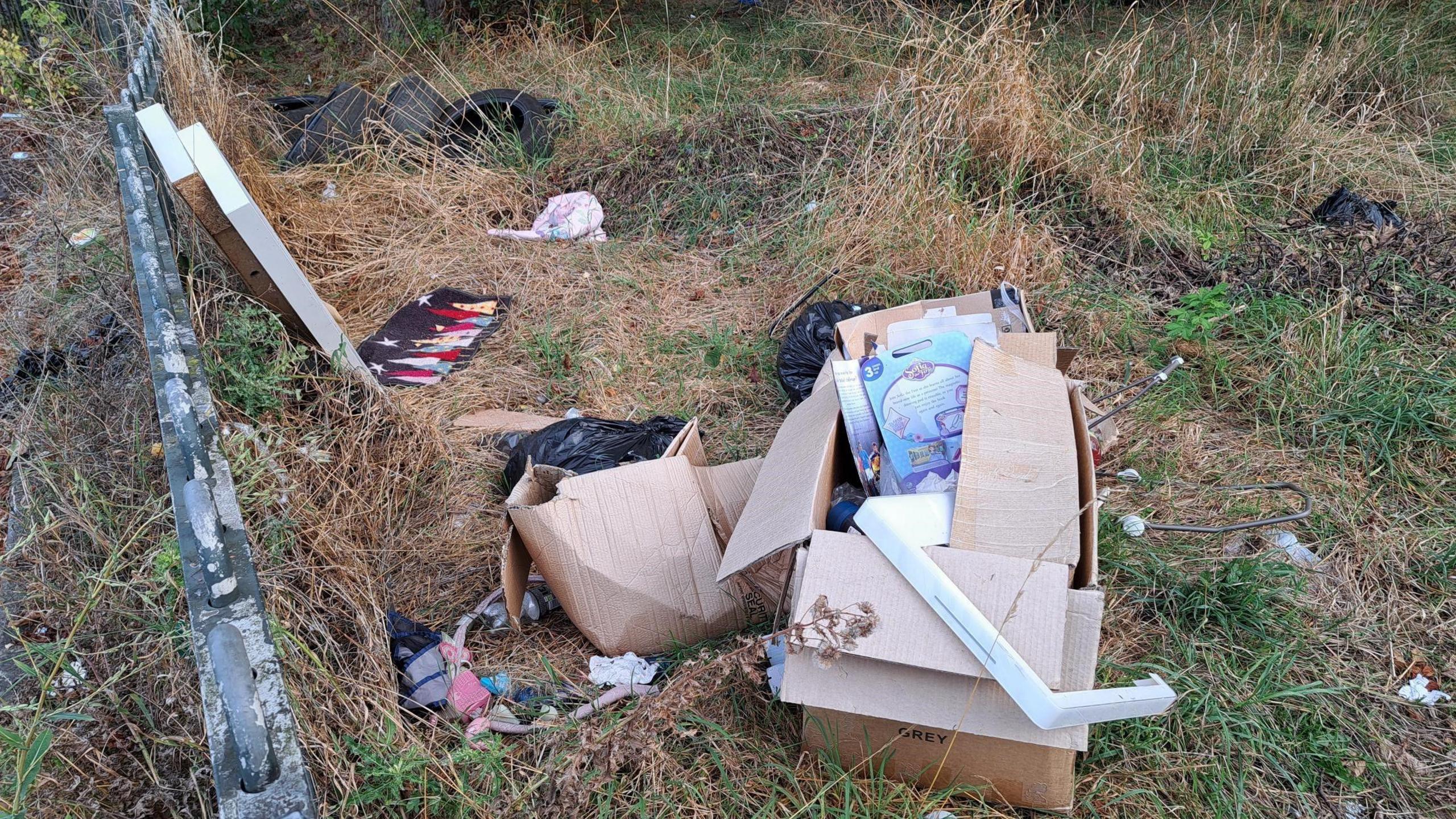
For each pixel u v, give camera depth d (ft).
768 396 12.92
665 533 8.64
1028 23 17.75
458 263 16.53
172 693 7.23
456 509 10.68
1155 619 9.30
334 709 7.29
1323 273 14.88
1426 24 23.43
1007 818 7.22
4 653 8.36
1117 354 13.55
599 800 7.26
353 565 8.77
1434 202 17.17
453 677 8.21
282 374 10.45
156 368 7.28
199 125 11.04
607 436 11.03
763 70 24.27
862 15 25.02
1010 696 6.33
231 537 5.86
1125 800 7.52
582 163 19.07
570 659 8.80
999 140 16.53
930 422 8.48
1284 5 22.63
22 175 18.30
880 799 7.16
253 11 26.89
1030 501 7.49
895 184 15.99
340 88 20.90
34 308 13.58
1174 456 11.50
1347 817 7.56
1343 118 19.56
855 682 6.86
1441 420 11.53
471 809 6.97
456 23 26.18
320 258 16.49
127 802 6.80
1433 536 10.20
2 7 22.33
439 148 19.02
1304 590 9.60
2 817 5.85
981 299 11.15
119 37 19.16
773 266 15.93
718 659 7.16
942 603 6.58
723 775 7.42
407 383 13.33
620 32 27.12
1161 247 15.70
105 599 8.02
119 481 9.64
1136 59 18.78
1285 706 8.32
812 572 7.00
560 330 14.52
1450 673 8.78
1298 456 11.50
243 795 4.17
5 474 10.97
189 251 11.46
